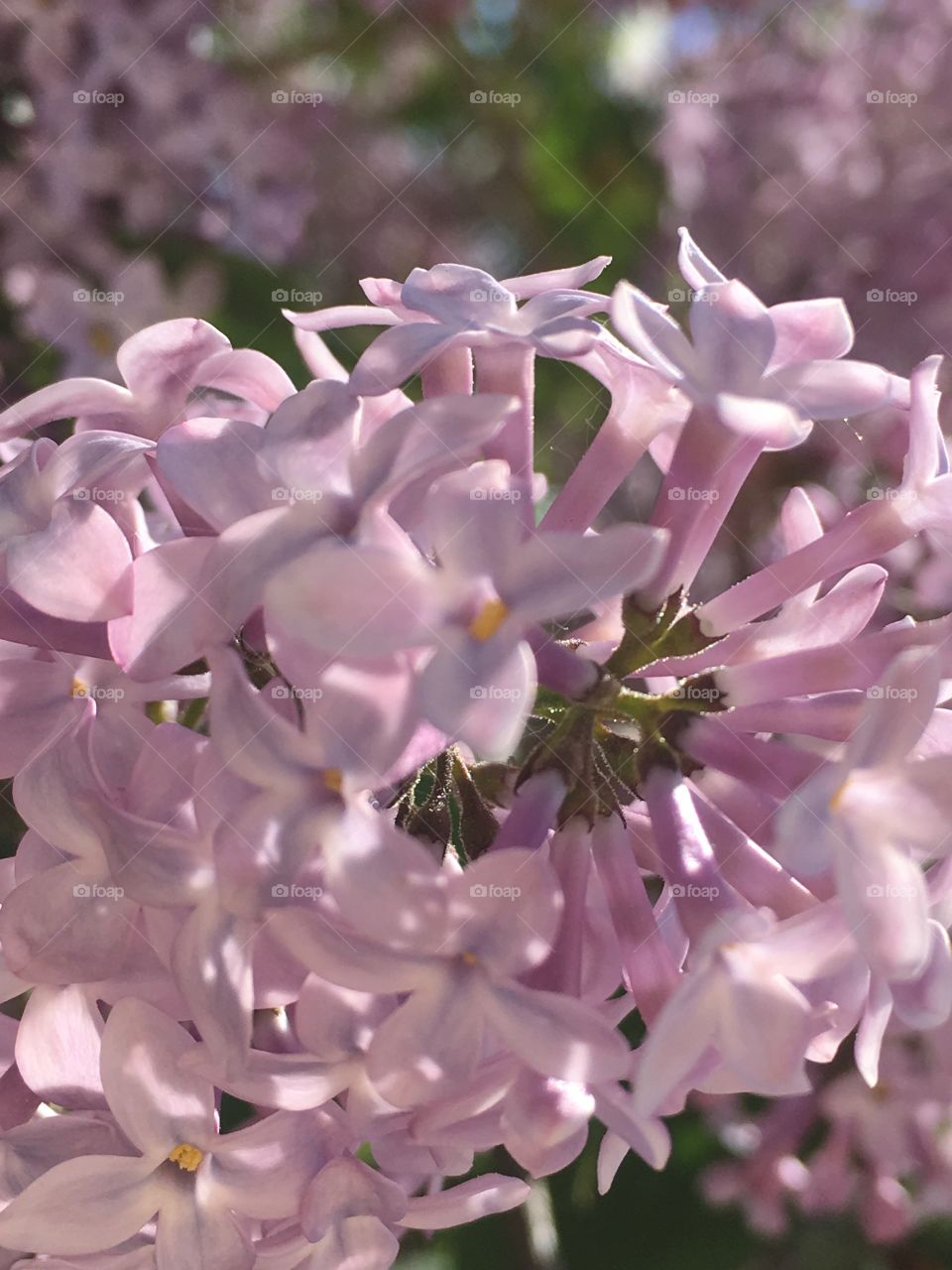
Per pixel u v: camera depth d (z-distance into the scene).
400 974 0.06
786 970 0.06
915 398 0.07
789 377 0.07
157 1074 0.07
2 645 0.08
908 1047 0.14
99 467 0.07
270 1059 0.07
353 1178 0.07
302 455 0.06
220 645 0.06
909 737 0.06
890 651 0.07
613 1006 0.07
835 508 0.15
